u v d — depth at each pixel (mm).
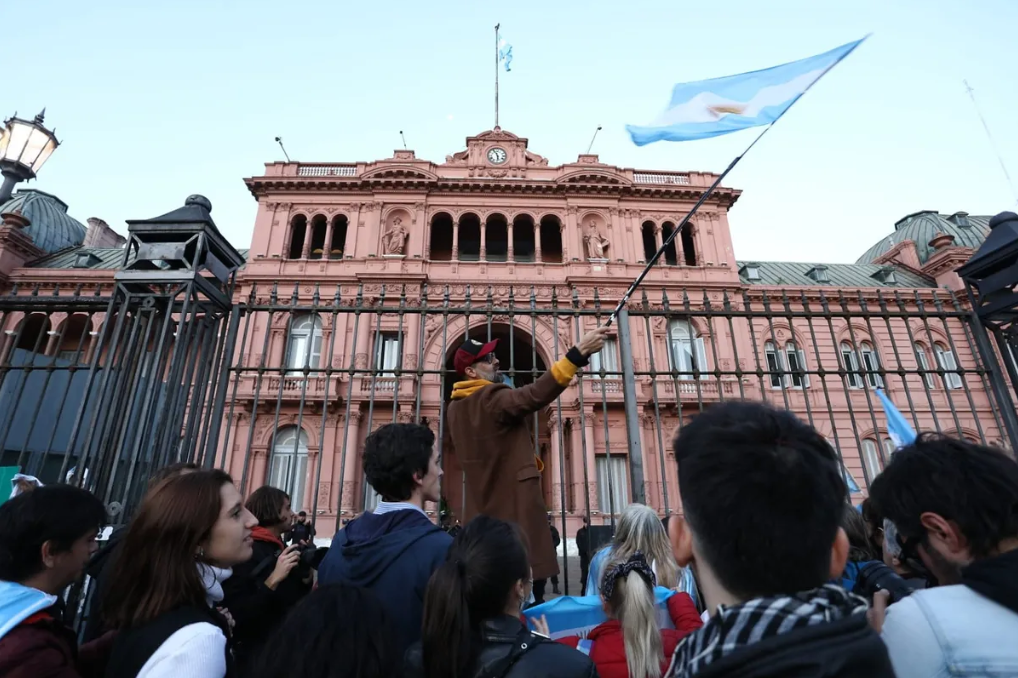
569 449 19484
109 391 3971
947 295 22375
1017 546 1515
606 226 23922
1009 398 4809
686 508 1227
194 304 4344
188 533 1904
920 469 1704
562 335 20766
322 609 1646
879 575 2582
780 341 21531
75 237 28703
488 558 1860
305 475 18266
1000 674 1265
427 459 2656
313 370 4770
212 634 1735
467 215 23969
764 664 934
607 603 2723
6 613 1812
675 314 5059
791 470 1082
